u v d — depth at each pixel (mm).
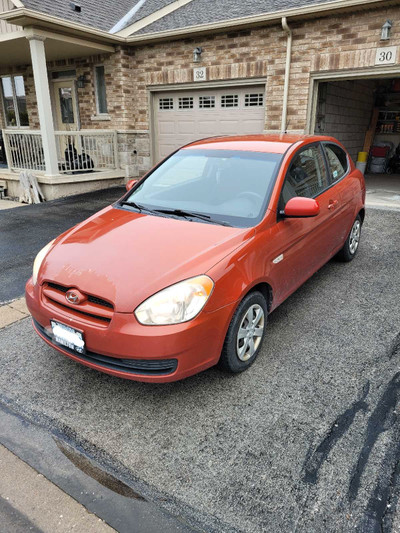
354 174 4852
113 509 1975
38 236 6391
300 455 2234
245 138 3996
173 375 2398
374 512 1915
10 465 2240
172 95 10102
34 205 8680
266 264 2902
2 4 8789
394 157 12977
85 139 10953
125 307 2330
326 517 1896
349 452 2246
